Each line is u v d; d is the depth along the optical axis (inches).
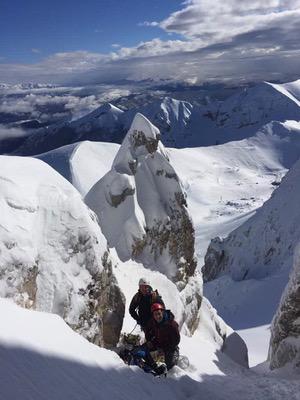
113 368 275.0
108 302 417.1
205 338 774.5
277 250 3073.3
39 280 340.2
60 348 245.3
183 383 347.9
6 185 347.9
